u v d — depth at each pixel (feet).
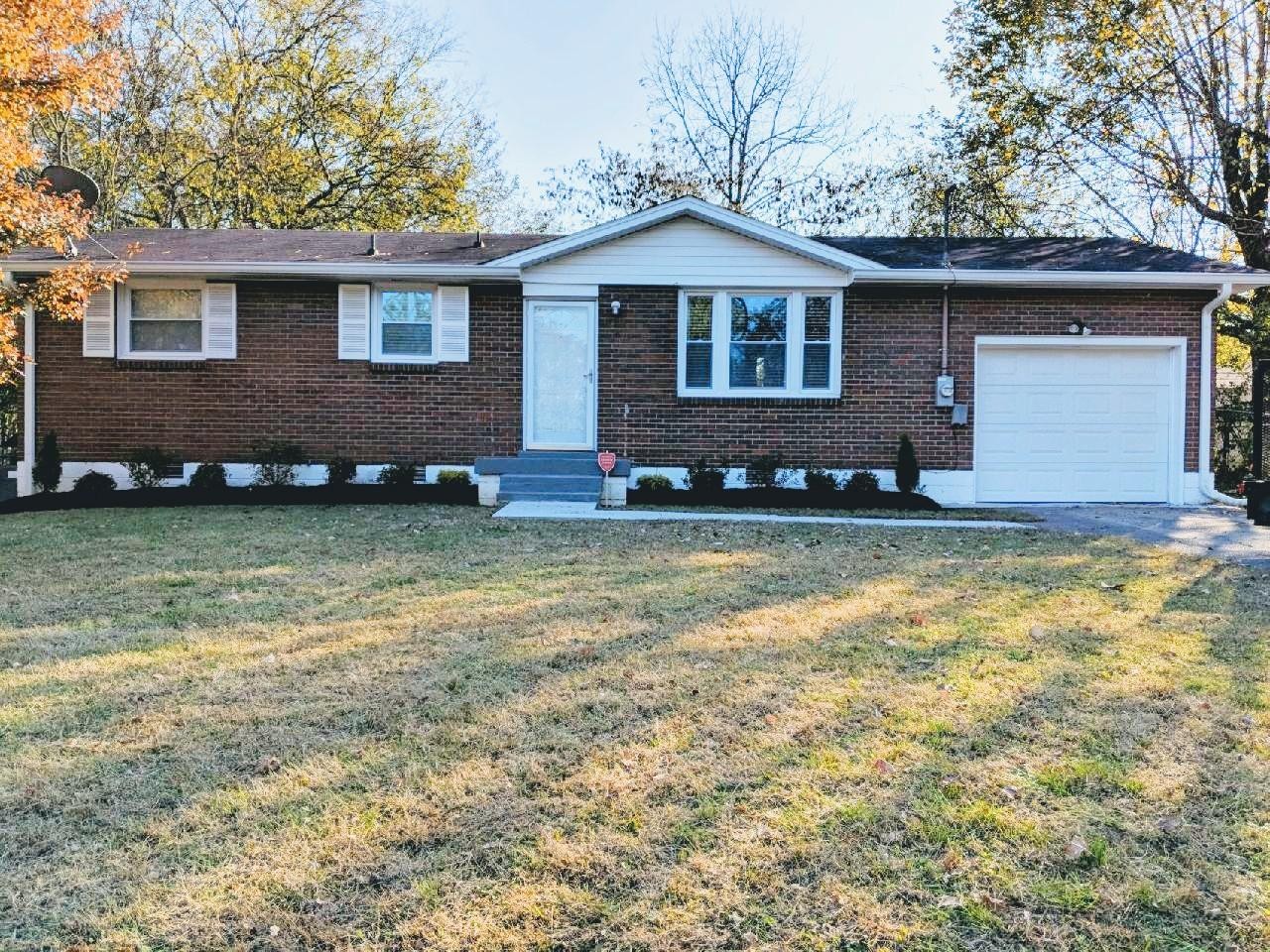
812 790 9.60
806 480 38.34
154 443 39.01
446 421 39.34
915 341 38.88
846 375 38.91
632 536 27.53
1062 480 39.34
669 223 38.58
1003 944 6.99
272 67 74.33
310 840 8.54
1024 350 39.01
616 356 39.09
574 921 7.26
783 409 39.06
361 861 8.16
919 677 13.51
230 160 72.84
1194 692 12.85
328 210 77.25
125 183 72.13
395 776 9.96
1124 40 54.24
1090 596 19.24
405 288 39.34
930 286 38.50
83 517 31.68
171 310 39.19
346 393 39.17
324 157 78.02
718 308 39.01
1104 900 7.56
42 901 7.50
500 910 7.39
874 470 39.14
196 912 7.37
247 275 37.96
